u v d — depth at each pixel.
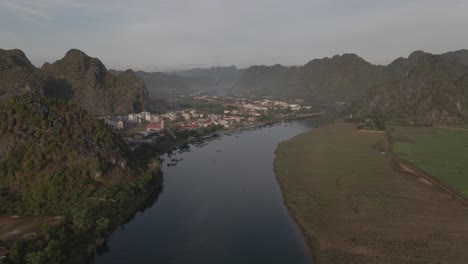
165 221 127.06
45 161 135.25
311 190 156.12
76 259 97.44
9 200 123.00
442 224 121.88
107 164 147.25
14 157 135.88
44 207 121.69
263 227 122.56
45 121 147.00
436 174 177.25
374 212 132.00
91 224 111.06
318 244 109.94
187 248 108.00
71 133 148.25
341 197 147.25
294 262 100.62
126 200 134.00
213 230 120.19
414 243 109.00
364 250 105.56
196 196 152.62
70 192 130.38
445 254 102.56
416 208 135.62
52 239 98.44
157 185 162.75
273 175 183.88
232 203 144.75
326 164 198.88
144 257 102.62
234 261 100.81
